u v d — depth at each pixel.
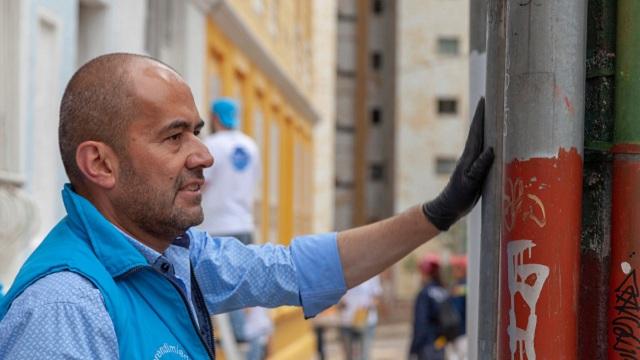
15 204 5.53
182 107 2.30
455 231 40.28
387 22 52.78
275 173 18.34
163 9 10.33
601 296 2.24
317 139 29.73
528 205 2.15
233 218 7.55
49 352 2.02
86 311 2.06
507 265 2.19
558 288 2.13
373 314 15.23
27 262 2.20
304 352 17.91
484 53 2.92
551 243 2.13
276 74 17.62
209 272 2.71
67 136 2.30
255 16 16.45
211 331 2.53
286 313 15.83
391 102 52.09
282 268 2.75
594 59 2.27
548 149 2.14
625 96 2.18
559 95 2.14
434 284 12.84
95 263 2.17
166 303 2.26
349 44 52.94
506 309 2.19
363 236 2.78
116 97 2.26
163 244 2.37
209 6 11.66
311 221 24.50
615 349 2.18
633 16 2.17
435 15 49.69
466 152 2.53
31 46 6.31
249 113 15.10
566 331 2.13
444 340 12.69
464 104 49.72
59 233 2.25
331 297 2.78
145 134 2.27
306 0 24.70
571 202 2.14
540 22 2.14
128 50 8.45
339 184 52.91
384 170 52.75
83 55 8.04
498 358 2.22
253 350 8.12
